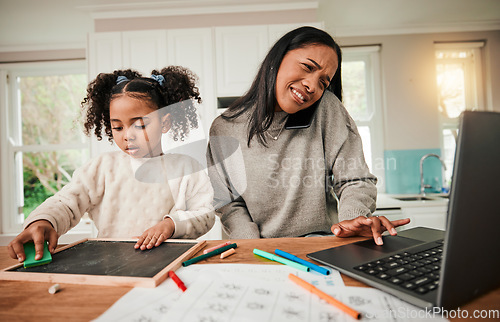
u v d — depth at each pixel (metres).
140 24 2.19
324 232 0.91
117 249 0.57
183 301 0.36
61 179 2.77
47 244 0.55
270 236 0.95
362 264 0.45
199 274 0.45
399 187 2.55
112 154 0.96
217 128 1.03
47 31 2.44
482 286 0.33
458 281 0.31
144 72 2.06
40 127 2.75
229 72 2.04
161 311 0.35
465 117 0.28
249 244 0.62
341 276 0.43
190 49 2.06
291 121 0.96
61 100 2.75
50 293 0.40
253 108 0.98
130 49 2.06
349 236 0.65
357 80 2.65
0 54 2.69
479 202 0.30
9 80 2.73
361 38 2.57
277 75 0.89
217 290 0.39
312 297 0.37
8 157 2.71
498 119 0.29
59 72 2.74
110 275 0.44
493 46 2.58
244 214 0.96
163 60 2.06
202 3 2.13
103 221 0.90
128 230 0.89
